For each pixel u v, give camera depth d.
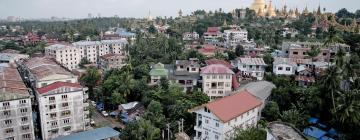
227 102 65.00
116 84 95.62
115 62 148.00
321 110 73.25
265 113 76.06
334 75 71.62
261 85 88.12
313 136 65.75
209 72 93.19
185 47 165.88
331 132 68.31
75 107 75.12
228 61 132.12
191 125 75.62
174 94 85.69
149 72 106.44
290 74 103.00
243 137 51.94
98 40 196.62
